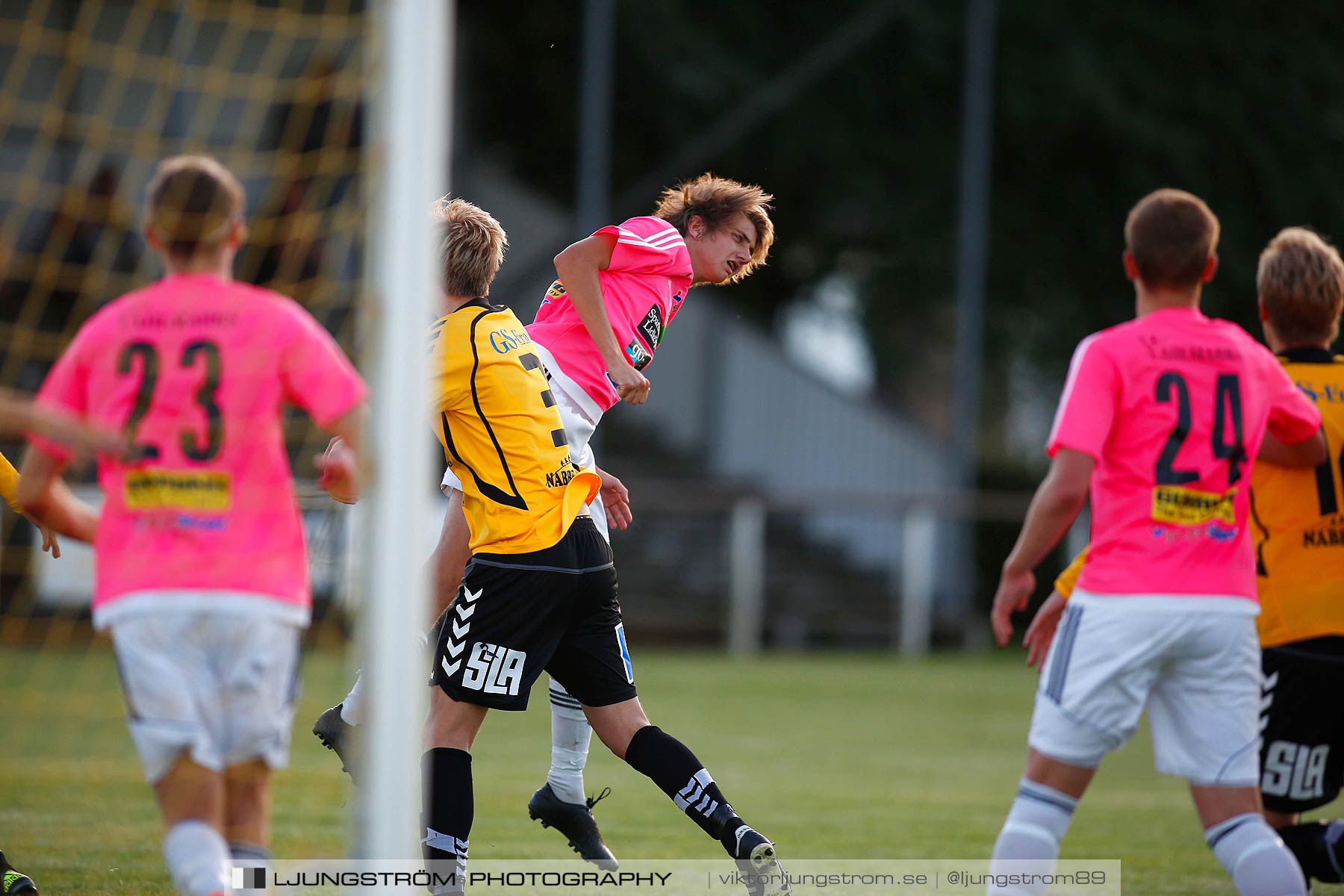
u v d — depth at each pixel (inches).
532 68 2598.4
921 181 2480.3
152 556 399.9
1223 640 442.0
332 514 712.4
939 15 2402.8
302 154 1748.3
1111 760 1095.0
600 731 553.0
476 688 527.8
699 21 2460.6
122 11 1765.5
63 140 1742.1
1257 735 448.8
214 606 396.8
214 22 1795.0
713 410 2507.4
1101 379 450.9
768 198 622.2
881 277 2630.4
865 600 2219.5
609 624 555.8
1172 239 466.3
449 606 567.2
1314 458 500.1
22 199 1717.5
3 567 1576.0
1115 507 449.7
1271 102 2453.2
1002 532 2498.8
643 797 810.2
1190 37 2447.1
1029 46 2426.2
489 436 533.6
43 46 1736.0
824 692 1515.7
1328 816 847.7
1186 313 468.1
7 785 818.8
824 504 2033.7
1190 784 454.3
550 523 534.6
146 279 1750.7
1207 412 450.3
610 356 560.4
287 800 753.6
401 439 392.2
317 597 733.9
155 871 577.6
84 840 648.4
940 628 2180.1
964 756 1071.6
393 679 389.1
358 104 1759.4
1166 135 2389.3
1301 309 542.3
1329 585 522.3
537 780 854.5
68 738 1048.2
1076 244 2544.3
